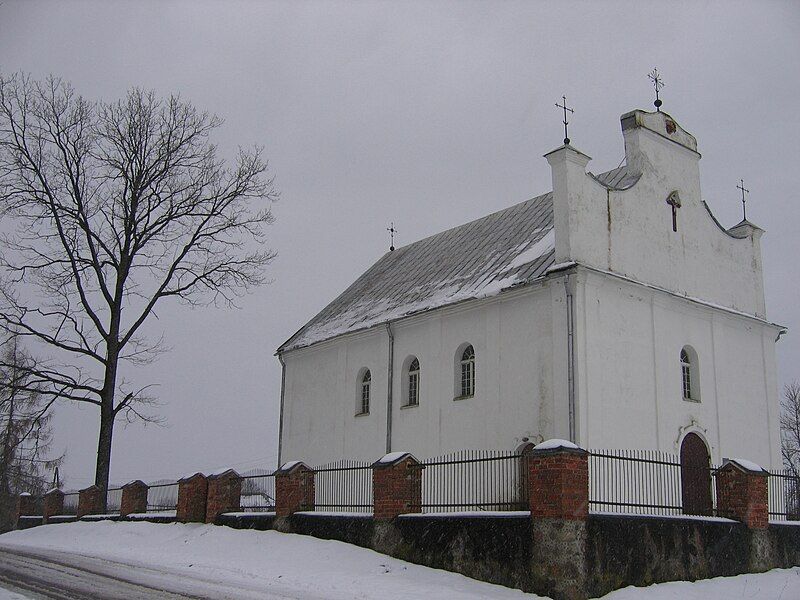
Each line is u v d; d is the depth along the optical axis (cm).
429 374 2466
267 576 1583
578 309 1995
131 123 3100
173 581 1492
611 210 2170
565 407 1961
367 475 2452
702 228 2433
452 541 1563
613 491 1920
